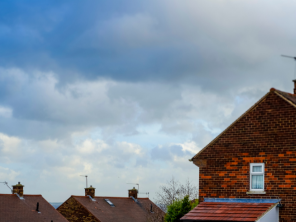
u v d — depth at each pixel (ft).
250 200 86.74
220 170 90.58
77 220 186.29
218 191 90.07
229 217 80.33
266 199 85.25
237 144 89.81
